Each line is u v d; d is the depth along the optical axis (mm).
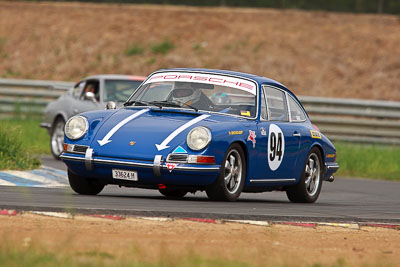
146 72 98812
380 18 107938
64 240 19188
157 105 33250
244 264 16828
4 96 84562
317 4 112562
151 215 24797
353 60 98500
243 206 30328
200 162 29594
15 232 20438
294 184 35656
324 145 37594
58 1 116750
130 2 114562
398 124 77750
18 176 38594
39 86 82562
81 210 24469
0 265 15328
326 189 46281
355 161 60469
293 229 24734
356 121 78062
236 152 31406
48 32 107375
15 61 102562
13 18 111125
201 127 30109
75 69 100562
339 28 105188
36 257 16016
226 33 104500
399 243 23156
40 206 25109
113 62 101000
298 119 36781
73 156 30719
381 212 33000
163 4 114312
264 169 33094
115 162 29875
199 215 25266
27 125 72500
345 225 26391
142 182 30047
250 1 113625
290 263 17906
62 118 55812
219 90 33625
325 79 95438
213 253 18531
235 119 32281
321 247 21250
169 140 29953
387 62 98062
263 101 34062
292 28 105375
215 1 113875
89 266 15523
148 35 105375
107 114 32156
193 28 106000
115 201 29578
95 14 111312
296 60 98500
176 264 16281
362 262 19000
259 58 98938
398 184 52562
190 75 34406
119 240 20094
